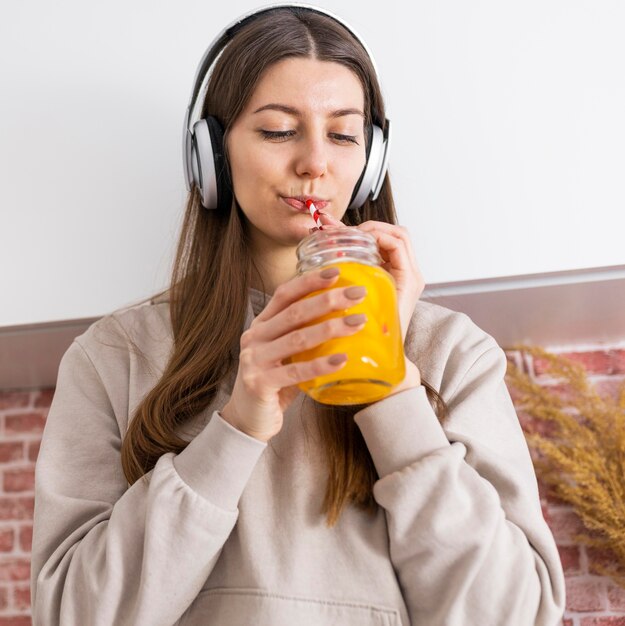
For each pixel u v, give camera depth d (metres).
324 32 1.25
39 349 2.02
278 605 1.03
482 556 0.99
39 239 1.87
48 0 1.97
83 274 1.84
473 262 1.76
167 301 1.34
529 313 1.99
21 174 1.90
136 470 1.13
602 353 2.24
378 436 1.04
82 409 1.22
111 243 1.85
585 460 2.07
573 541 2.12
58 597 1.06
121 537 1.02
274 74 1.20
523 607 1.01
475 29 1.85
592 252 1.73
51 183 1.89
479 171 1.79
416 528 1.01
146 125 1.89
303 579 1.05
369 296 0.88
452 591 1.00
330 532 1.08
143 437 1.14
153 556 0.99
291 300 0.90
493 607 1.00
